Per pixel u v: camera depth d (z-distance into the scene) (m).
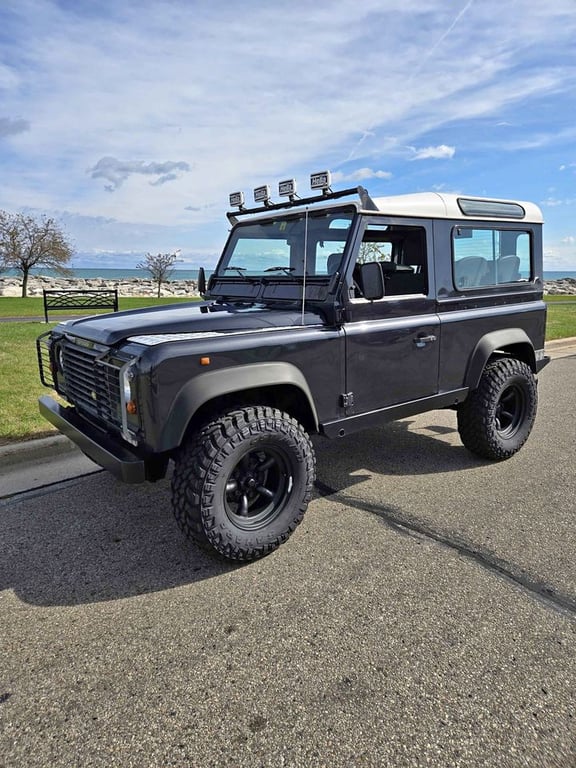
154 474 2.84
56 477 4.12
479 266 4.17
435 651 2.23
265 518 2.99
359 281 3.39
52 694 2.04
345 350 3.29
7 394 5.79
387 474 4.23
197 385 2.65
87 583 2.77
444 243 3.86
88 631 2.40
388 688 2.03
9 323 13.01
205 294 4.37
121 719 1.91
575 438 5.10
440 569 2.86
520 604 2.55
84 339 3.19
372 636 2.33
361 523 3.40
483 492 3.87
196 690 2.04
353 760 1.73
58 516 3.51
